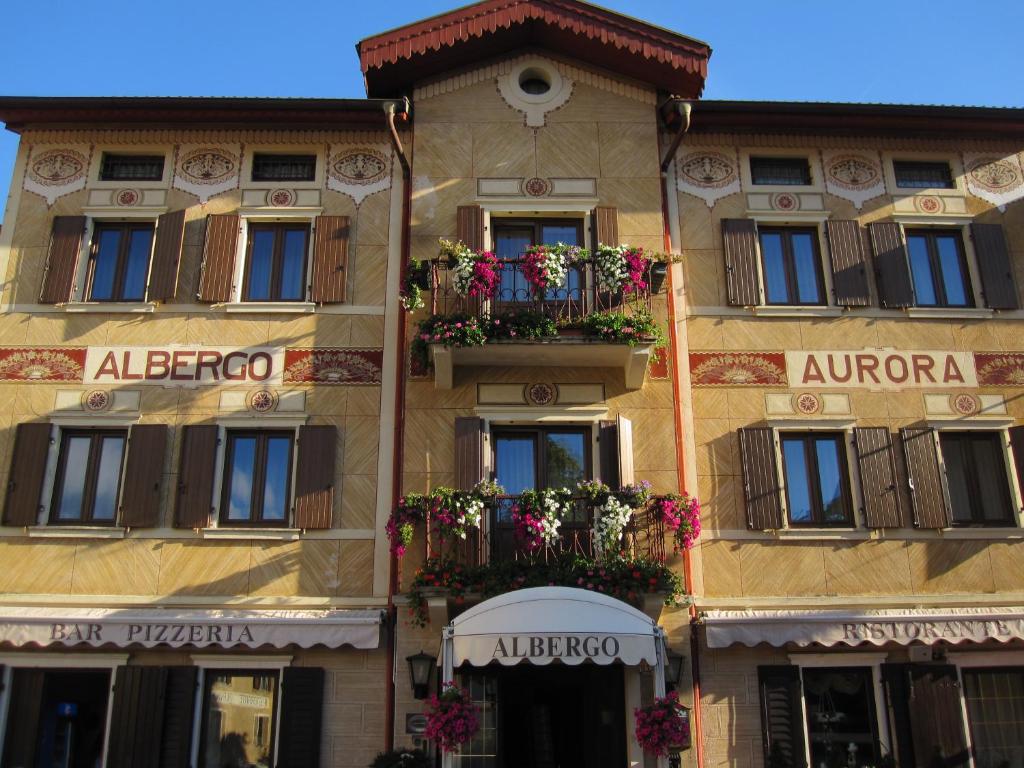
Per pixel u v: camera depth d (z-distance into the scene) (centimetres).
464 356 1369
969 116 1516
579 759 1267
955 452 1415
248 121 1516
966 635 1255
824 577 1336
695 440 1394
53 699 1274
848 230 1498
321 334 1429
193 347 1419
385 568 1320
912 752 1248
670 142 1549
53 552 1320
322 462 1357
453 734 1103
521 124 1534
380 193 1510
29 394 1391
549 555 1276
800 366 1434
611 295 1402
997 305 1467
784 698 1272
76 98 1473
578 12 1519
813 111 1500
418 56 1512
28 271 1454
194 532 1330
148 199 1498
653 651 1117
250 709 1273
